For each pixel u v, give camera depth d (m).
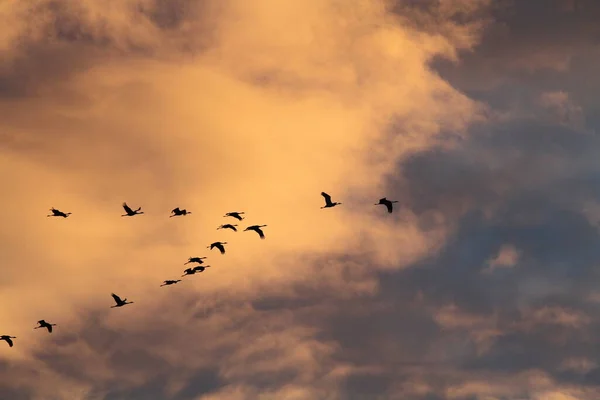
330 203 144.62
